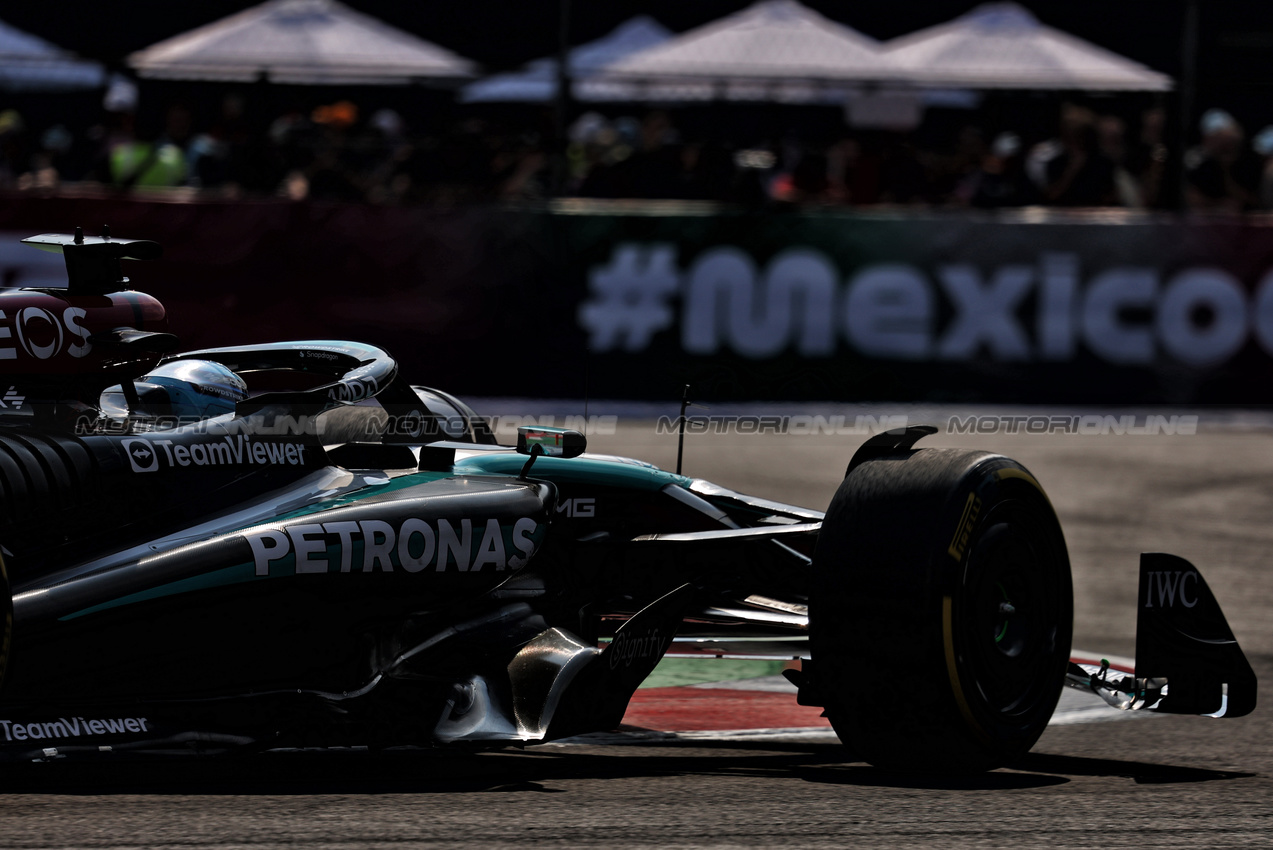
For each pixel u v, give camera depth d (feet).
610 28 175.52
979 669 47.42
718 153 152.97
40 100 186.70
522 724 45.75
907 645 46.29
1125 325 154.20
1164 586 51.31
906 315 152.05
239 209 143.23
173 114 148.97
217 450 45.96
